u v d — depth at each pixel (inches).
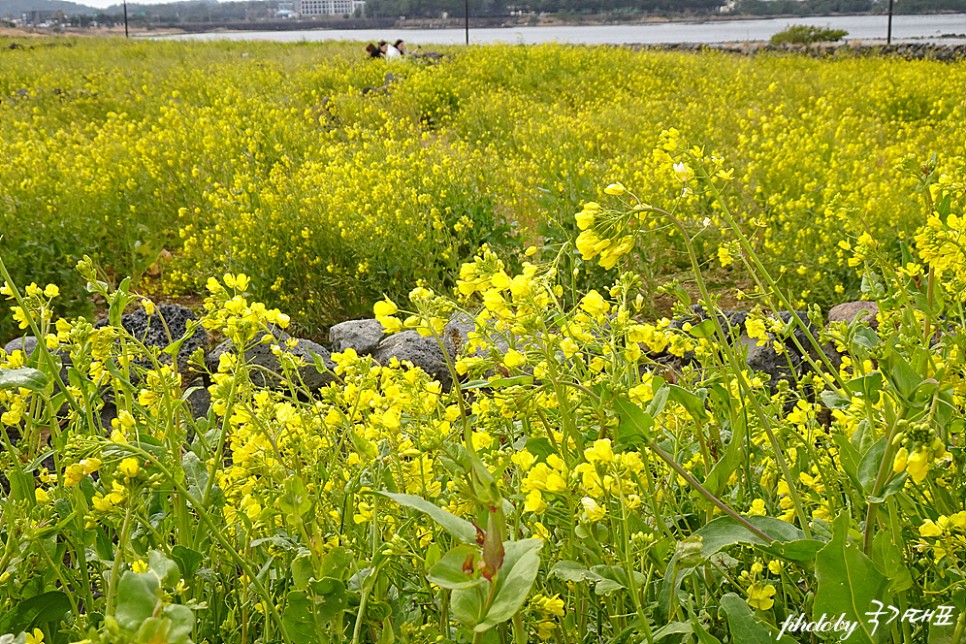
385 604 70.8
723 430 99.3
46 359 81.1
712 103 526.9
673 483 85.7
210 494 79.0
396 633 76.2
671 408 92.5
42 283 233.8
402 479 78.7
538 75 691.4
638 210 71.1
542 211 258.4
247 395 84.9
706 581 77.8
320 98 590.2
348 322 196.2
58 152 361.1
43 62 903.7
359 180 273.3
